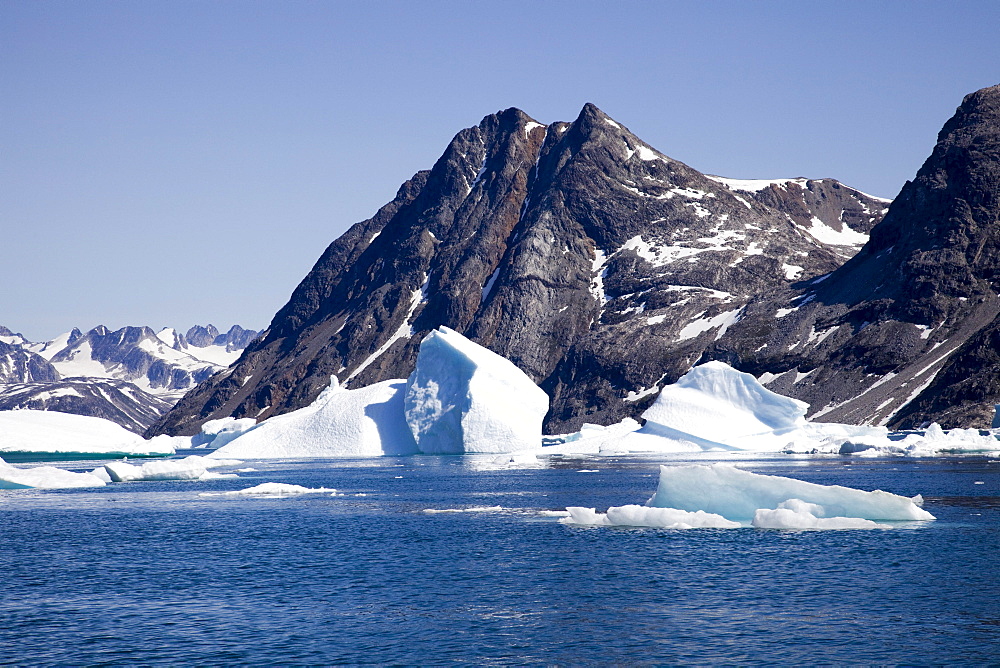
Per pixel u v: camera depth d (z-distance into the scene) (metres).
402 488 81.06
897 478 76.88
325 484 87.31
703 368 135.25
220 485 89.44
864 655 28.41
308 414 142.12
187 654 30.00
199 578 41.19
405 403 136.12
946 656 28.14
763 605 33.97
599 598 35.69
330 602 36.19
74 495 80.56
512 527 53.41
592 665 28.30
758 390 131.75
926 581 36.62
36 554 48.22
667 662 28.34
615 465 106.56
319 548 48.03
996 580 36.53
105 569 43.72
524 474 95.06
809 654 28.61
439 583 38.97
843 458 109.06
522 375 140.88
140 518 62.41
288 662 29.11
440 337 137.88
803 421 131.75
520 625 32.41
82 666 29.03
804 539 46.31
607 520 52.97
